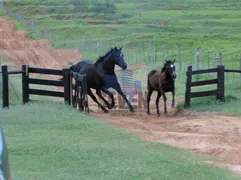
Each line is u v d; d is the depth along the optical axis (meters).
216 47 62.03
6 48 49.59
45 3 112.94
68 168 10.61
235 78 34.16
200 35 72.31
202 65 44.66
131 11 108.44
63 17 101.31
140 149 12.88
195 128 17.83
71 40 76.06
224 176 10.73
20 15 100.50
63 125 16.16
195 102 22.97
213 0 114.94
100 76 22.06
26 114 17.61
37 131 15.18
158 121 19.72
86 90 20.66
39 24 94.06
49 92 21.52
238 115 20.30
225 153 13.87
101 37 78.81
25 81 21.36
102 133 15.29
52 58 54.75
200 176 10.38
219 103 22.48
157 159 11.50
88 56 60.62
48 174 9.97
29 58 47.72
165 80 21.72
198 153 13.88
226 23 88.88
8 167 3.92
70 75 21.36
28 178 9.52
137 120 19.84
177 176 10.19
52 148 12.43
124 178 9.79
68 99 21.38
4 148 3.96
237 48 59.50
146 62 52.53
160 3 115.50
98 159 11.44
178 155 12.75
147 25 85.38
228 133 16.95
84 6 107.38
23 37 65.81
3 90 19.94
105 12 105.94
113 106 22.47
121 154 11.96
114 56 22.09
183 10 107.44
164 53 55.91
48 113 17.98
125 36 74.62
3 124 16.12
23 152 12.13
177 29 82.25
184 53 58.72
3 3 113.06
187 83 22.28
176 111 22.48
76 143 13.13
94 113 21.50
